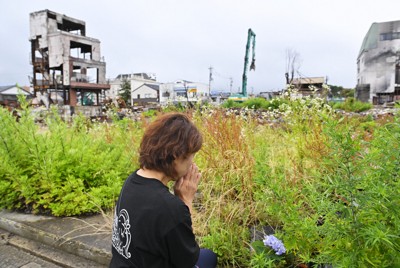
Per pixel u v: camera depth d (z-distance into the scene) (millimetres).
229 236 2551
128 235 1331
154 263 1304
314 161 3279
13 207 3756
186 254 1332
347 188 1592
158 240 1280
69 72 32938
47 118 4812
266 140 5008
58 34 32312
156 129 1398
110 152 4559
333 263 1708
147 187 1371
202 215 2900
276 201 2221
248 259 2402
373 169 1672
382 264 1565
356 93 51219
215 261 2109
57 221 3334
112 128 5918
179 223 1291
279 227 2779
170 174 1394
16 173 3629
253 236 2672
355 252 1571
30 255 2996
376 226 1494
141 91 74312
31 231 3186
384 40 48969
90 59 36125
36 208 3623
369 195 1553
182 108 6105
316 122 4156
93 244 2820
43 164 3664
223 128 3826
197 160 3762
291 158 3412
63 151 3982
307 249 2008
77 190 3490
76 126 5238
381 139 1845
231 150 3486
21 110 4316
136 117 7523
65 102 33312
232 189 3152
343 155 1616
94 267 2717
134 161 4203
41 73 34312
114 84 76688
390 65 48750
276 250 2010
